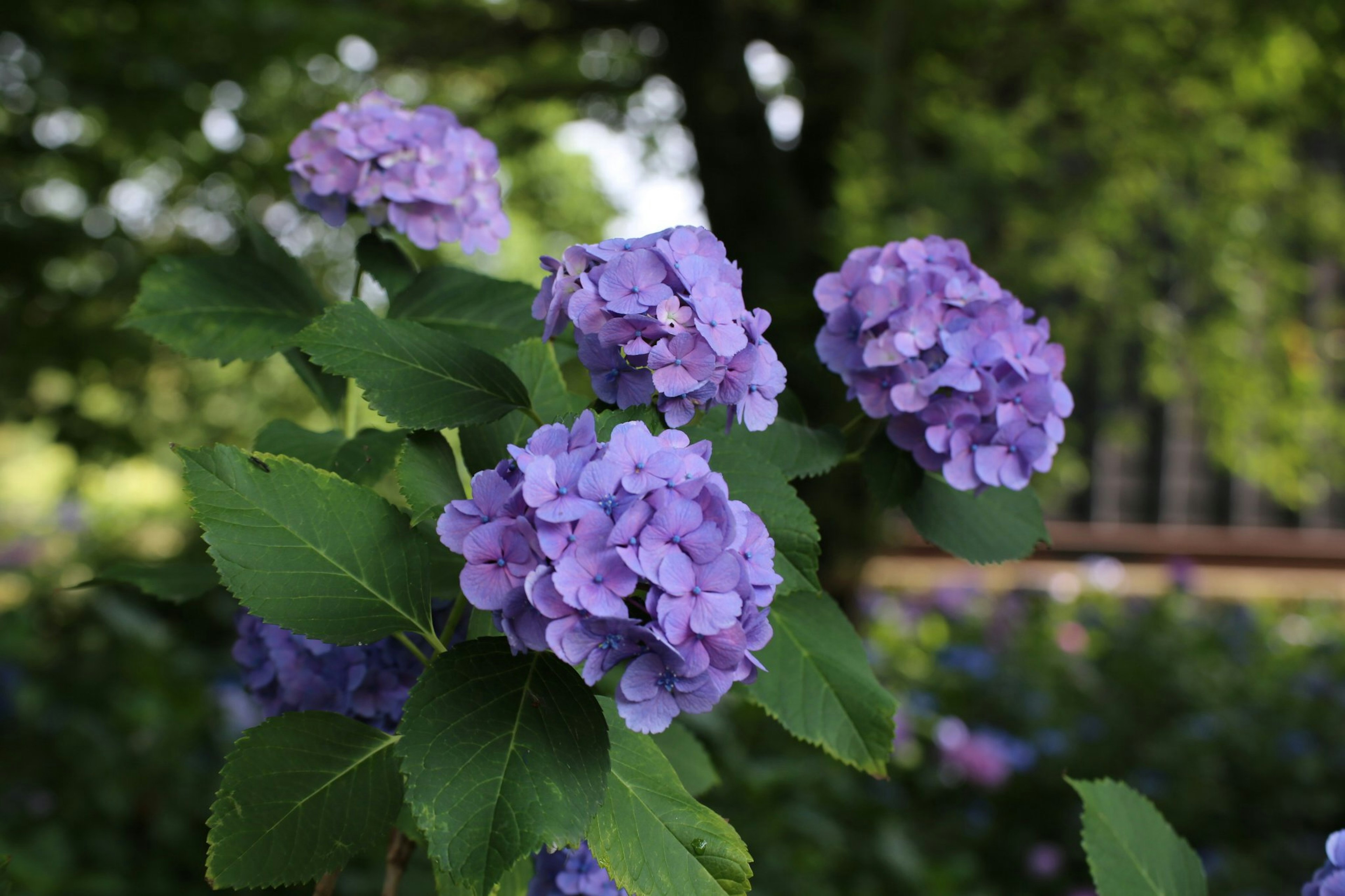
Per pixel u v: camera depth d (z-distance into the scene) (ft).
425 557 3.58
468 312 5.07
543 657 3.20
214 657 19.39
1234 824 18.92
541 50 29.71
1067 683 22.94
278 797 3.38
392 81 29.14
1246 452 27.25
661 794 3.41
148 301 4.95
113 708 16.31
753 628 3.13
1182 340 25.07
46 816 14.28
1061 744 18.58
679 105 27.66
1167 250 26.35
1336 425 26.71
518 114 30.25
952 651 22.16
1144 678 23.08
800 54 24.30
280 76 18.75
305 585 3.43
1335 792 19.19
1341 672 25.02
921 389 4.29
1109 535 38.88
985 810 17.88
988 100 25.61
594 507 2.90
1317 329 33.04
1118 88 24.52
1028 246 22.80
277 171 17.72
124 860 13.97
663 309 3.33
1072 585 32.37
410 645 3.73
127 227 17.35
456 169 5.10
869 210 18.72
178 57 15.79
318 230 22.07
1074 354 25.07
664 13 25.40
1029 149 22.04
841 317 4.59
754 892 13.03
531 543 2.94
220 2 14.98
